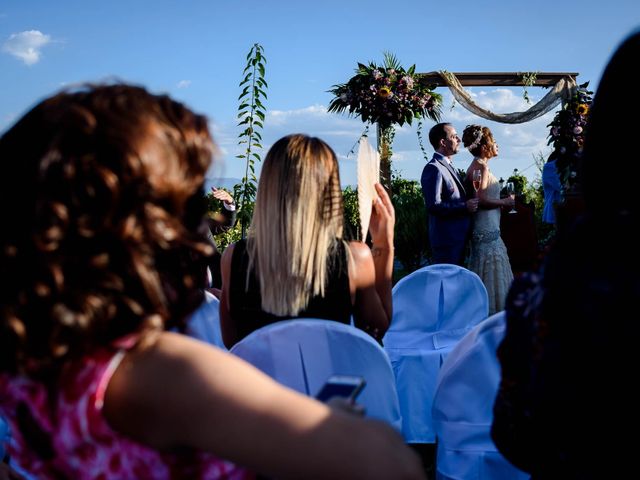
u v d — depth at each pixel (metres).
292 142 1.97
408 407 3.04
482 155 5.82
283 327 1.62
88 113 0.73
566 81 9.28
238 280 2.03
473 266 5.89
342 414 0.72
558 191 6.43
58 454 0.75
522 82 9.28
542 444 0.91
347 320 2.04
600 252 0.80
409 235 9.23
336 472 0.68
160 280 0.78
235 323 2.11
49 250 0.68
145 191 0.71
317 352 1.63
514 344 0.95
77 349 0.70
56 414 0.73
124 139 0.71
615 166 0.84
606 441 0.78
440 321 3.09
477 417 1.78
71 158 0.70
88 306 0.68
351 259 2.01
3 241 0.70
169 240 0.74
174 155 0.75
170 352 0.72
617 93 0.84
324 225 1.96
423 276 3.03
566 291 0.82
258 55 5.30
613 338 0.76
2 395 0.77
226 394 0.70
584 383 0.79
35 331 0.69
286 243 1.92
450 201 5.77
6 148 0.75
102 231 0.69
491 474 1.83
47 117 0.74
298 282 1.95
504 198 5.96
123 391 0.71
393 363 3.08
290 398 0.71
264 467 0.69
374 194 2.28
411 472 0.70
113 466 0.73
